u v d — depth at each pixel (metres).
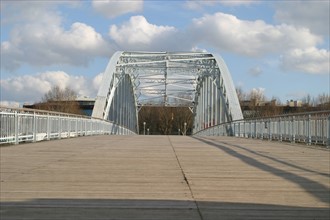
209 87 48.81
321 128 15.49
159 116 99.00
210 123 47.09
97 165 9.51
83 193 6.39
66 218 4.98
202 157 11.38
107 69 40.09
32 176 7.91
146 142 18.11
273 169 9.03
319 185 7.14
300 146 15.88
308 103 82.06
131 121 57.47
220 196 6.23
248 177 7.93
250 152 13.02
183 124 98.19
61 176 7.93
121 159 10.74
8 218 4.96
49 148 13.97
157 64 47.47
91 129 28.53
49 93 79.62
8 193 6.36
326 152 13.18
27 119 16.28
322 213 5.27
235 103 36.88
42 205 5.60
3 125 14.13
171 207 5.53
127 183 7.24
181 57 46.41
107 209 5.41
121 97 47.91
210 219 4.95
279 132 20.22
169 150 13.53
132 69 49.69
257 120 24.28
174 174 8.24
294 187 6.95
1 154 11.88
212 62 44.88
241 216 5.10
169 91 61.72
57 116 20.16
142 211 5.32
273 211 5.36
